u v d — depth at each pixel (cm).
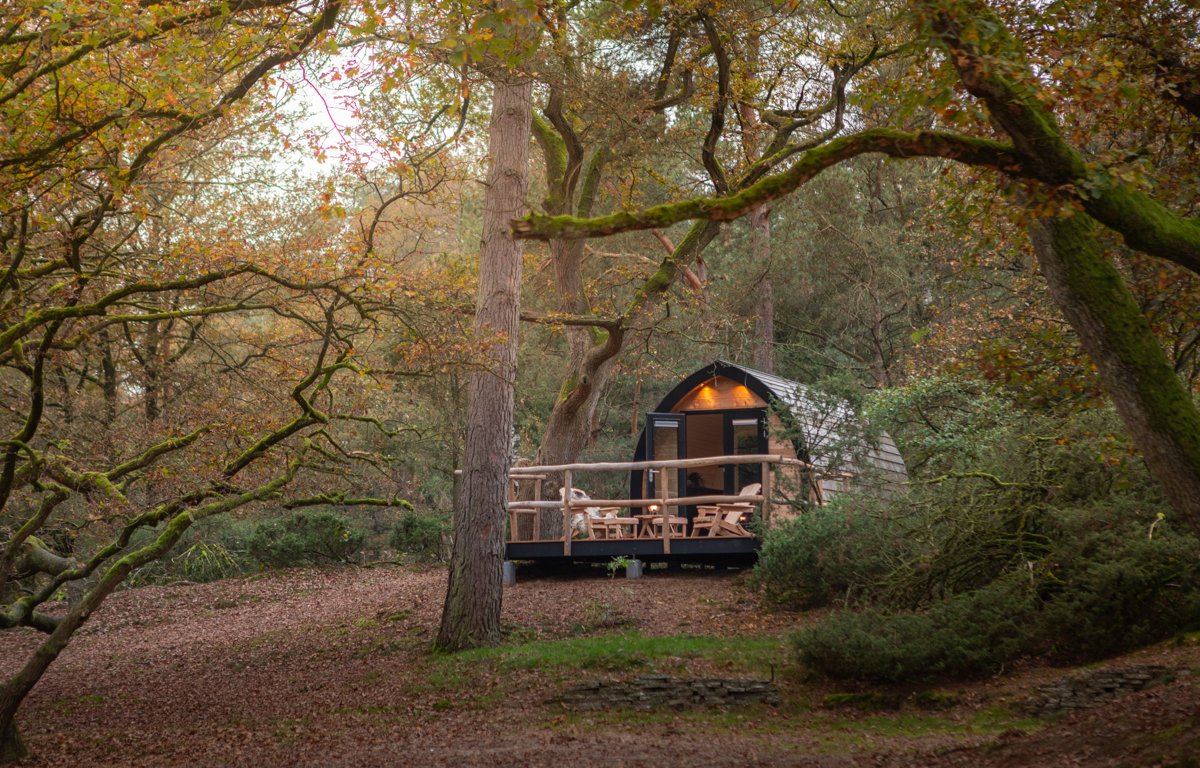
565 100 1533
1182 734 595
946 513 1193
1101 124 762
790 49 1531
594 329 1956
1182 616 940
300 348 1351
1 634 1778
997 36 526
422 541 2373
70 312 842
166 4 757
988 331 1883
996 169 536
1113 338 536
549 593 1567
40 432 1316
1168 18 730
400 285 1029
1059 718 795
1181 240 522
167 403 1560
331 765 827
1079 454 1111
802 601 1341
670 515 1762
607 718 954
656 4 560
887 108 1808
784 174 506
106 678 1377
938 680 966
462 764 799
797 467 1634
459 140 1244
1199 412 531
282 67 886
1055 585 1056
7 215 886
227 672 1358
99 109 896
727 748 810
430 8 836
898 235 2683
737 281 2697
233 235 1165
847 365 2938
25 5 747
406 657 1296
